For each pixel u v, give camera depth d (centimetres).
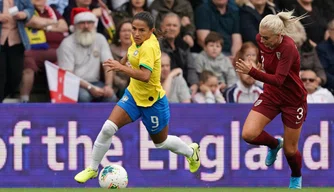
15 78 3634
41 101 3734
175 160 3244
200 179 3253
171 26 3738
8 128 3195
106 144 2522
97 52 3678
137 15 2397
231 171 3272
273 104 2597
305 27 4075
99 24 3803
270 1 4025
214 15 3922
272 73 2545
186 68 3781
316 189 2948
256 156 3278
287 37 2494
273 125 3300
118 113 2481
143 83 2452
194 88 3756
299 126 2622
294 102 2589
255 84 3759
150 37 2422
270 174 3281
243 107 3275
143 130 3228
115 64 2312
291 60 2464
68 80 3619
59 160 3212
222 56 3822
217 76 3803
